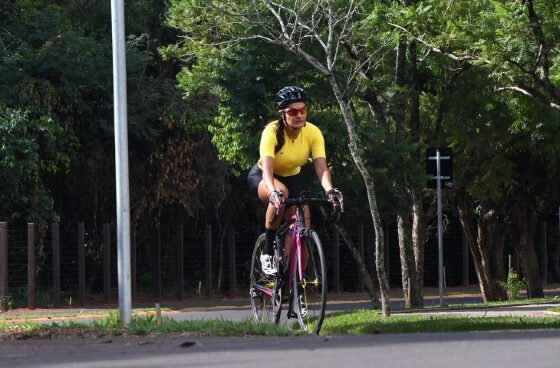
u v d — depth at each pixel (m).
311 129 14.11
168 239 41.47
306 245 13.78
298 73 28.59
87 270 40.62
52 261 36.56
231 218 45.12
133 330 12.83
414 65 31.05
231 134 30.11
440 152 29.97
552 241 53.31
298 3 27.17
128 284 17.25
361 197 28.91
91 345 10.43
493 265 40.34
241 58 28.36
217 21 27.73
